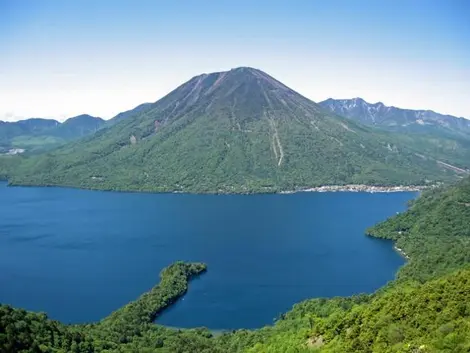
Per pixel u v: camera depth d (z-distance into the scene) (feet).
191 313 636.48
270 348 402.31
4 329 367.25
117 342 468.75
